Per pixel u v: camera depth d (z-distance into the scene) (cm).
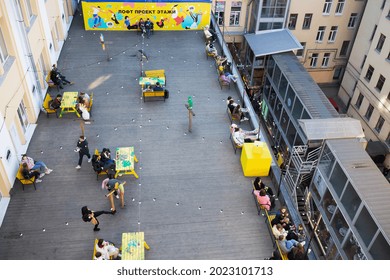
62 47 2609
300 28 4053
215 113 2130
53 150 1852
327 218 2275
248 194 1689
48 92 2203
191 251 1462
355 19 4041
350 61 4081
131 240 1397
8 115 1638
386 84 3319
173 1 2753
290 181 2466
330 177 2216
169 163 1814
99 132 1964
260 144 1697
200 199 1656
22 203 1605
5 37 1672
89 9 2716
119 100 2186
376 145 3378
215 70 2494
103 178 1723
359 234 1967
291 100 3178
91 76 2362
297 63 3519
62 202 1616
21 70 1798
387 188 1977
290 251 1418
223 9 3947
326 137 2270
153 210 1603
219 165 1817
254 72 4056
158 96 2202
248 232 1541
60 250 1446
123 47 2656
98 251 1340
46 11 2223
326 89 4534
